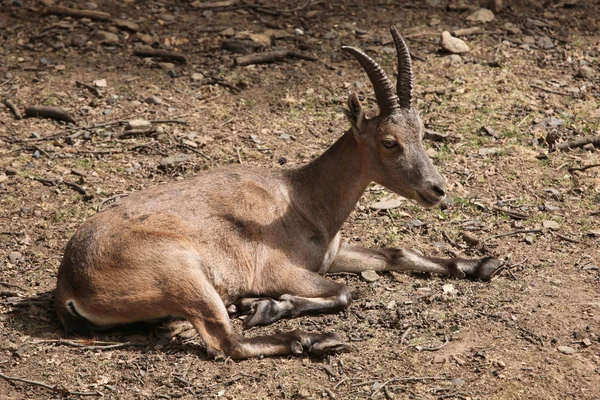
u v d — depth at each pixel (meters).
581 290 10.82
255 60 17.11
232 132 14.92
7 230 12.00
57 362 9.34
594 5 20.28
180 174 13.62
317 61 17.34
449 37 17.81
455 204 12.98
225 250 10.18
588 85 16.91
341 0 19.83
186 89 16.22
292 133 14.98
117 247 9.55
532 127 15.26
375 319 10.20
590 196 13.20
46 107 15.12
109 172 13.60
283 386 8.98
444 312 10.34
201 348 9.66
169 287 9.43
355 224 12.54
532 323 10.09
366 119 10.63
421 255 11.34
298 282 10.45
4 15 18.31
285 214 10.69
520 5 19.95
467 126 15.24
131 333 9.95
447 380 9.09
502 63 17.53
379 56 17.50
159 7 19.12
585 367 9.32
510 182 13.60
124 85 16.20
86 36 17.75
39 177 13.34
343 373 9.20
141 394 8.88
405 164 10.51
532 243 11.98
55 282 10.95
